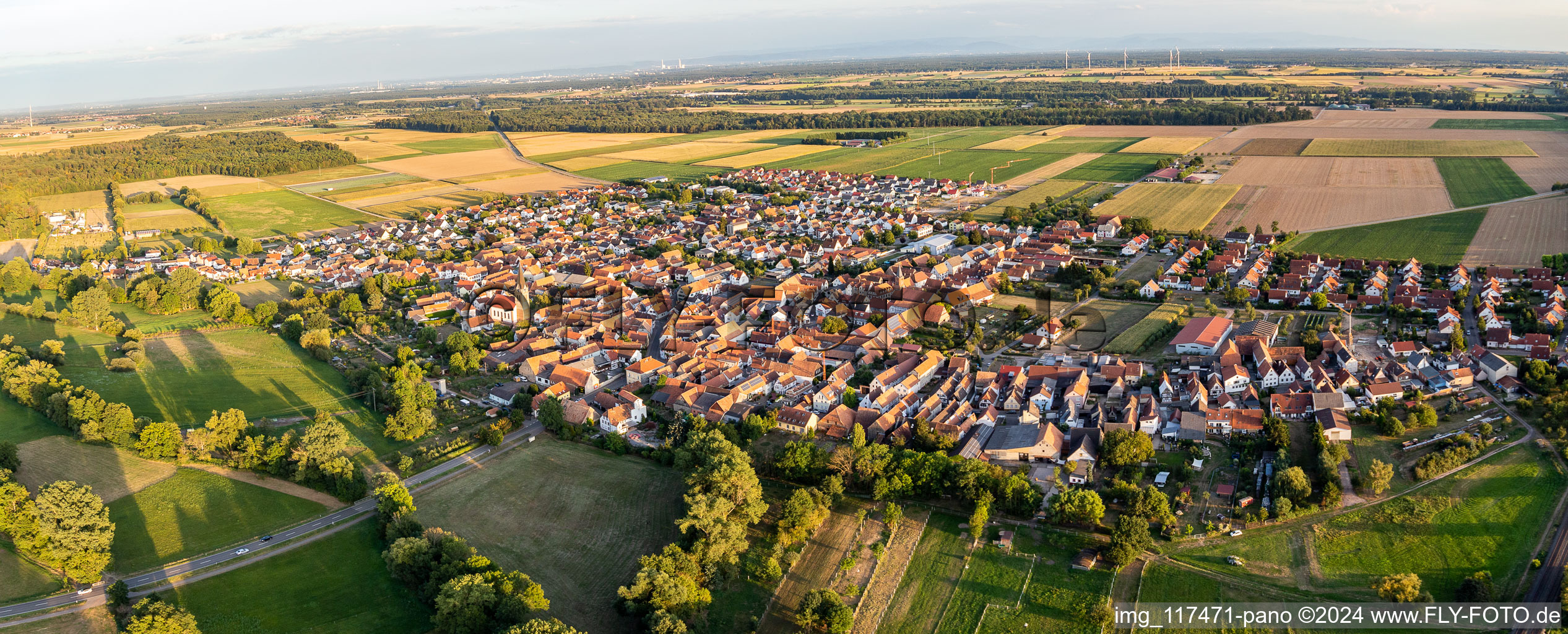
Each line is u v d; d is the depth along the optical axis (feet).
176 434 611.88
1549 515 489.67
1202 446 595.88
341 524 525.34
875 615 439.22
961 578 465.88
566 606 442.50
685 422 643.86
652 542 498.28
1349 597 436.76
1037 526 509.35
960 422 638.94
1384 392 652.89
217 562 485.97
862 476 547.49
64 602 449.89
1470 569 451.12
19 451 618.03
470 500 549.54
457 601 408.67
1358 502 518.78
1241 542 487.20
